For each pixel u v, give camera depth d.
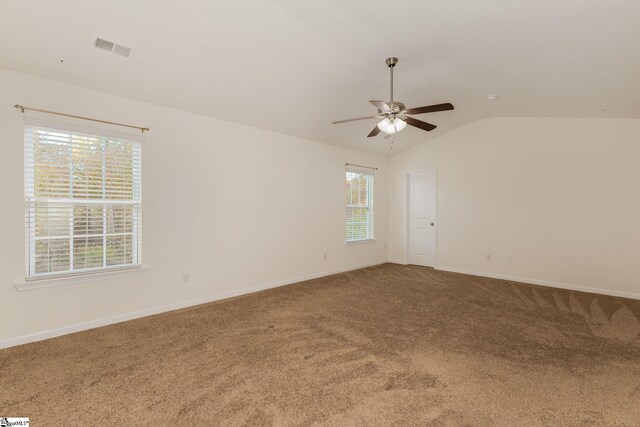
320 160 5.39
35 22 2.24
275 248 4.70
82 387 2.05
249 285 4.38
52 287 2.86
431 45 2.83
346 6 2.29
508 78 3.49
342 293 4.35
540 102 4.16
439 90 3.92
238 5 2.28
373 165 6.45
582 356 2.50
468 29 2.54
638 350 2.61
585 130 4.51
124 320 3.27
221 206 4.06
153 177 3.47
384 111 2.99
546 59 2.94
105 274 3.13
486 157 5.40
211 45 2.70
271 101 3.82
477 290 4.51
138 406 1.86
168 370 2.27
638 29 2.28
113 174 3.24
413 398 1.95
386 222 6.79
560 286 4.71
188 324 3.18
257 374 2.22
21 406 1.85
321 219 5.41
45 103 2.82
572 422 1.73
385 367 2.33
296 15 2.41
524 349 2.62
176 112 3.65
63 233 2.96
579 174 4.56
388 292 4.40
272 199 4.65
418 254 6.44
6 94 2.65
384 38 2.73
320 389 2.04
